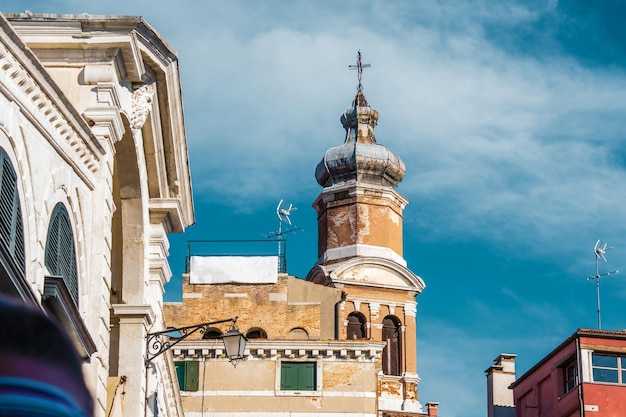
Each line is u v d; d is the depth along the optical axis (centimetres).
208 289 5794
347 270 7794
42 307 1454
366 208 8119
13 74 1405
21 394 182
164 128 2248
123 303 2275
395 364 7662
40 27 1806
